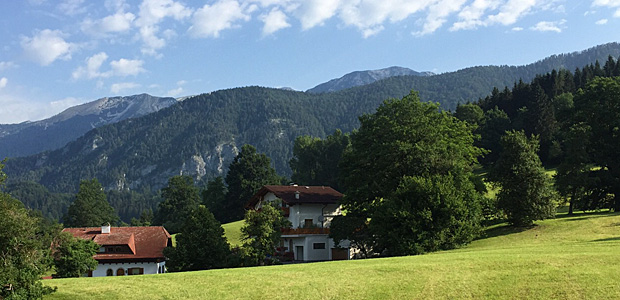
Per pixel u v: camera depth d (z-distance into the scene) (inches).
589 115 3090.6
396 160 2507.4
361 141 2758.4
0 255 1023.6
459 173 2427.4
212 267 2417.6
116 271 2815.0
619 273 1166.3
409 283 1214.9
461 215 2204.7
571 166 2864.2
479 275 1237.7
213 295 1167.6
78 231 3216.0
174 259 2434.8
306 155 6678.2
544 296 1099.9
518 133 2588.6
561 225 2397.9
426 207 2182.6
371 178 2632.9
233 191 5472.4
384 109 2760.8
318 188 3380.9
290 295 1167.6
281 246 3245.6
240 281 1266.0
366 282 1235.2
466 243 2242.9
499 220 2817.4
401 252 2084.2
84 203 5984.3
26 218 1062.4
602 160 2999.5
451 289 1169.4
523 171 2458.2
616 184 2896.2
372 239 2356.1
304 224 3137.3
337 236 2608.3
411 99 2755.9
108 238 2920.8
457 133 2800.2
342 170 2874.0
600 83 3097.9
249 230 2449.6
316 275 1309.1
